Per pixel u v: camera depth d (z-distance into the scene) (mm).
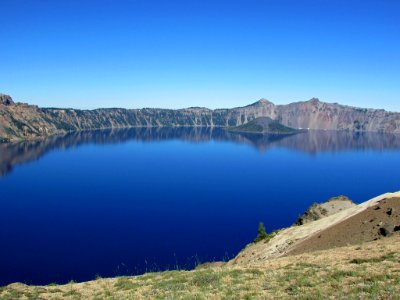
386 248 36844
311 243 58688
